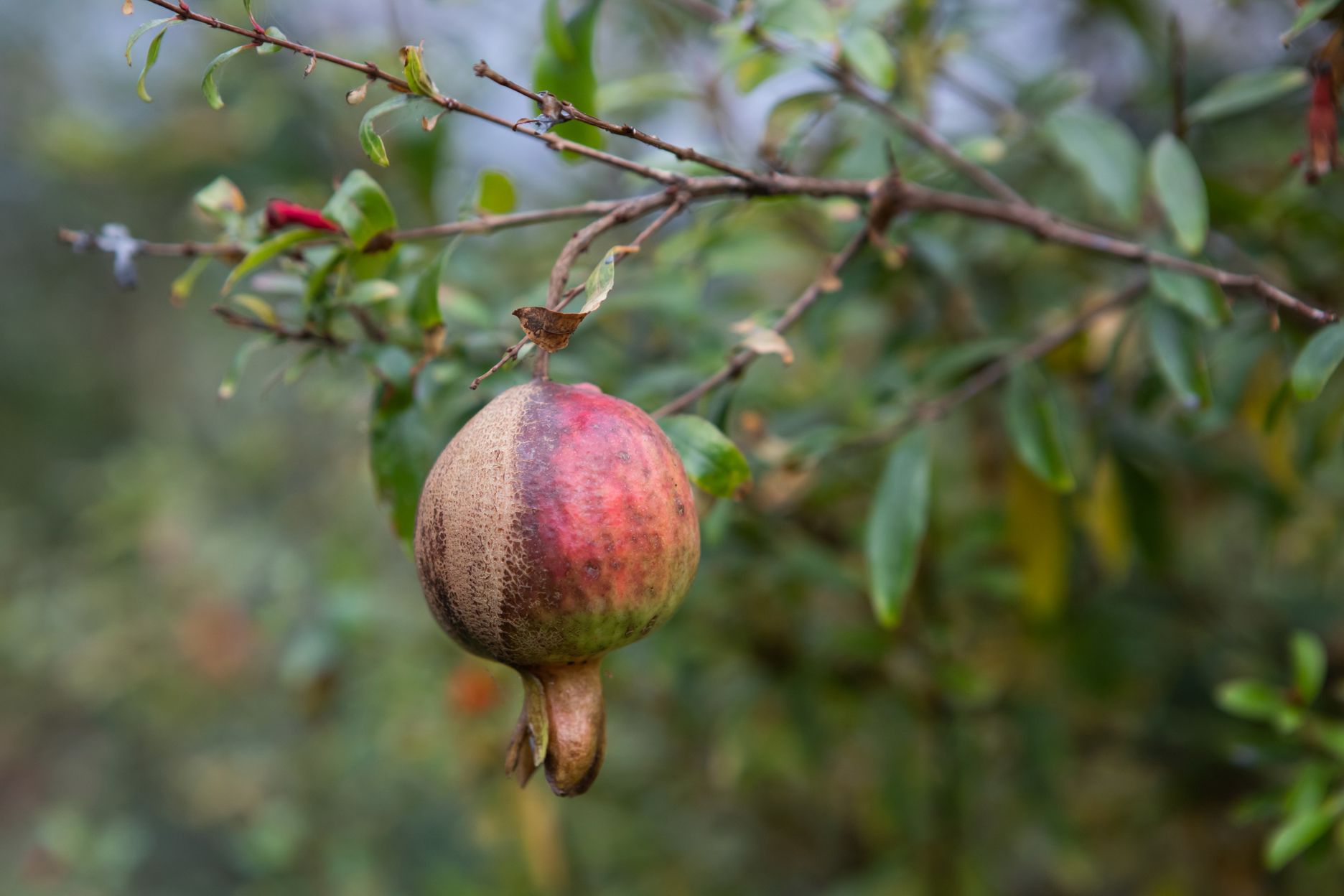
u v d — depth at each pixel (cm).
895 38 75
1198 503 96
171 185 119
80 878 122
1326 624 97
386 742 105
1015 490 79
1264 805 69
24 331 250
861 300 85
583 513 49
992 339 72
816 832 107
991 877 92
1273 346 73
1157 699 94
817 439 68
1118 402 80
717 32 66
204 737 151
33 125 135
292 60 103
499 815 95
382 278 63
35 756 194
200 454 164
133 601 151
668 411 58
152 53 52
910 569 65
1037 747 86
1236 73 92
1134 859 96
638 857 108
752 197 58
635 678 98
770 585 83
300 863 123
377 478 61
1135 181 69
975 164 72
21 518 225
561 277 52
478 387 65
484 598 49
